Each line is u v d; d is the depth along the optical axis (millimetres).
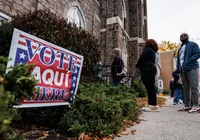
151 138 2279
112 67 6844
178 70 4652
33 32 3334
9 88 1054
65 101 2531
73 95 2658
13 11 5168
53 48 2340
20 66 1112
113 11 12234
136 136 2373
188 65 4172
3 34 3127
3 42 3098
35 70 2066
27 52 1984
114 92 4645
